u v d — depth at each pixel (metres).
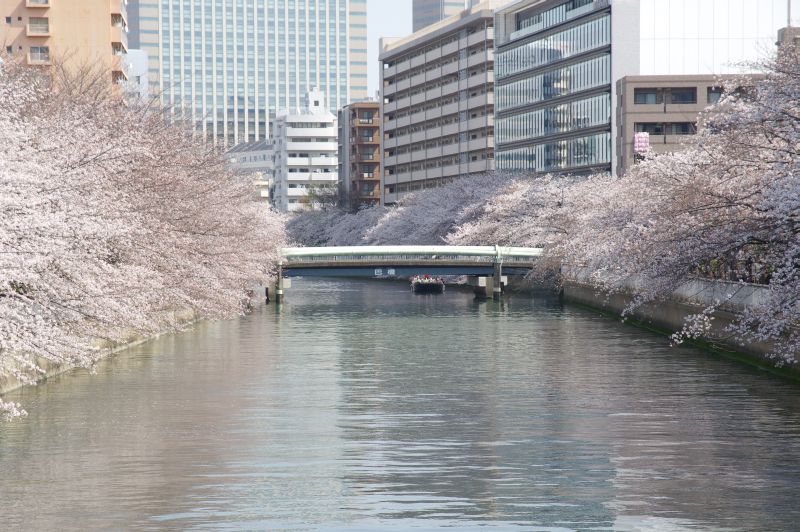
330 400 39.38
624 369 48.03
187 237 55.25
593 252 70.88
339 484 25.53
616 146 134.38
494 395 40.62
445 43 187.00
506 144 165.88
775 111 37.00
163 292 50.91
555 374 46.59
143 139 49.28
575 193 100.38
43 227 30.44
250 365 49.66
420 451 29.80
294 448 30.23
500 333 66.38
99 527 21.52
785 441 31.22
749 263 43.03
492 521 21.97
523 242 105.38
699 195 42.28
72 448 30.11
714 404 38.16
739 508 23.02
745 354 49.62
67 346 35.12
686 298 59.75
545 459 28.62
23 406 37.22
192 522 21.91
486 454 29.38
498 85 168.62
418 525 21.67
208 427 33.56
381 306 93.88
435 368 49.12
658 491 24.72
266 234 89.62
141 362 50.12
